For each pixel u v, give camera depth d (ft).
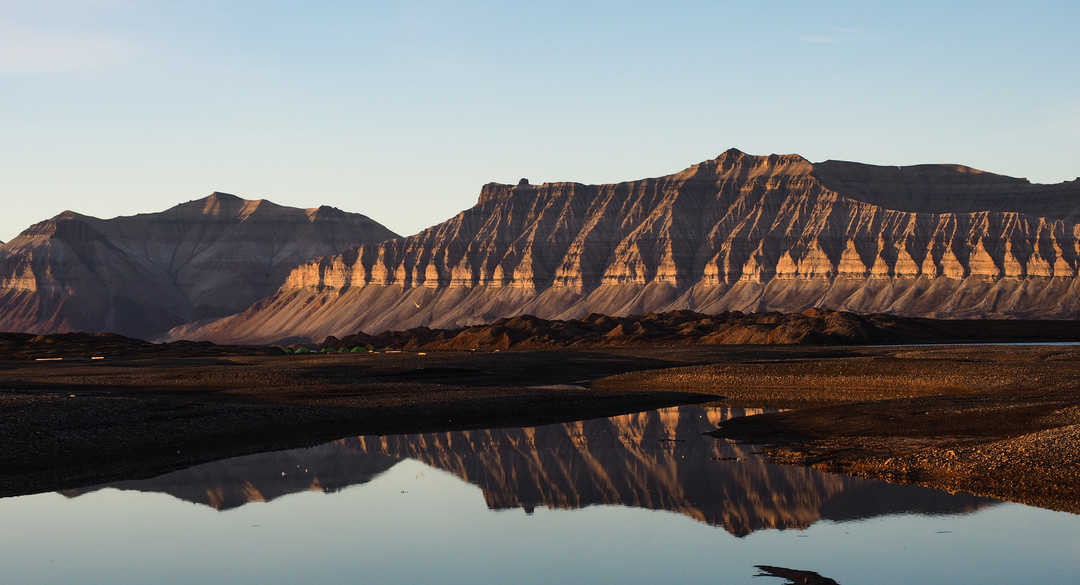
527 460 159.84
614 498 127.75
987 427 166.30
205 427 188.75
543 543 105.81
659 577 92.48
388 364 368.27
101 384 286.05
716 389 280.92
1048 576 89.35
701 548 101.96
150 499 129.49
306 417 209.97
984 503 115.24
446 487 137.49
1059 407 180.04
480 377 337.11
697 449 166.71
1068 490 117.91
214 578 94.68
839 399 248.52
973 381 256.93
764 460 151.53
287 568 97.50
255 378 299.17
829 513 113.39
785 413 208.03
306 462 159.22
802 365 306.76
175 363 412.16
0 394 213.05
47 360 465.47
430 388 272.72
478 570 96.17
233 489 136.56
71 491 134.51
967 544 99.40
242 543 107.14
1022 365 285.23
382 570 96.68
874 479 131.13
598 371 358.02
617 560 98.58
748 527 109.50
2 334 611.47
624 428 200.64
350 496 131.34
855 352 424.46
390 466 155.22
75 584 92.94
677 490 131.03
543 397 250.16
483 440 185.88
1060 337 601.21
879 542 101.04
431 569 96.84
